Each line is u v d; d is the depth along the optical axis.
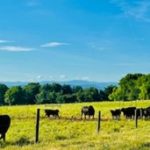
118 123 49.53
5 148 20.89
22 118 57.97
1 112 73.25
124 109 61.62
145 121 52.91
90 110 59.88
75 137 29.03
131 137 25.55
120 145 20.34
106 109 83.81
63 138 28.81
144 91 183.12
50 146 21.03
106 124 48.47
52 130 41.72
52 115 64.56
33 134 37.59
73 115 67.19
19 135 36.81
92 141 23.55
